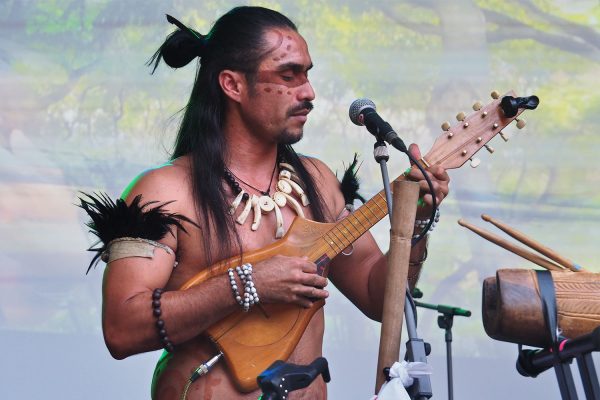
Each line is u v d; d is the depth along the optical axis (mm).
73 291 16875
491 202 19719
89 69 22031
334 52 22656
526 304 4543
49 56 22062
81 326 16328
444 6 22266
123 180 21016
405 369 4246
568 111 22109
